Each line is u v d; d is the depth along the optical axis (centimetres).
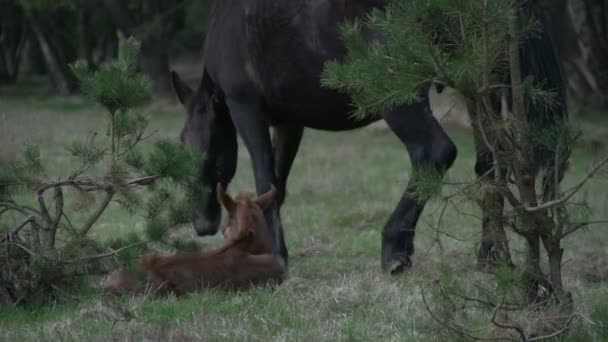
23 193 1159
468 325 988
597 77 3825
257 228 1217
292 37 1313
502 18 834
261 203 1244
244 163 2761
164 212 1248
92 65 5472
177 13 5416
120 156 1189
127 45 1179
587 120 3641
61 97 5328
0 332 1005
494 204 938
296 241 1691
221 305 1095
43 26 5472
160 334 957
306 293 1173
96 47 6950
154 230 1190
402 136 1249
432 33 905
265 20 1330
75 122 3747
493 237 944
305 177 2525
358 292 1144
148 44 4906
